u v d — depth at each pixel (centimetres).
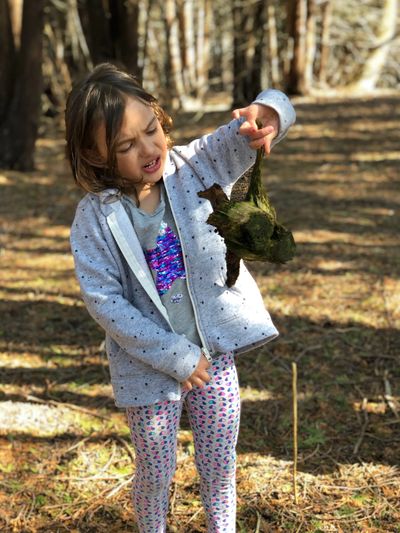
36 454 158
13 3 419
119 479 150
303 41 682
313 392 180
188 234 104
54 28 657
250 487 144
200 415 110
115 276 103
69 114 99
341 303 229
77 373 194
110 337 108
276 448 158
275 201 360
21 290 251
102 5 430
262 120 101
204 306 106
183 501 141
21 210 355
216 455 112
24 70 430
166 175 104
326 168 427
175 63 703
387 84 1038
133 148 97
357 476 147
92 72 100
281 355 199
